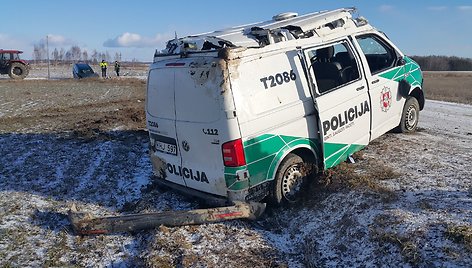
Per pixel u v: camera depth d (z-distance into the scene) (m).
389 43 7.58
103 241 5.20
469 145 7.75
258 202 5.36
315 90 5.91
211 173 5.41
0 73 35.94
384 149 7.36
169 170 6.08
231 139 5.09
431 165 6.43
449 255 3.81
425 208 4.77
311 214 5.46
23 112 15.99
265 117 5.33
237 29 6.39
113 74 46.34
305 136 5.82
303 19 6.44
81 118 14.11
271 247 4.84
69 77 40.88
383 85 7.20
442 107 14.40
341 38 6.57
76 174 7.86
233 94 5.07
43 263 4.70
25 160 8.79
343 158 6.49
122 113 14.82
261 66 5.38
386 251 4.16
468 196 5.06
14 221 5.81
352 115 6.48
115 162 8.53
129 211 6.16
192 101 5.41
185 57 5.57
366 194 5.35
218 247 4.82
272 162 5.46
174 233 5.14
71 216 5.42
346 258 4.39
